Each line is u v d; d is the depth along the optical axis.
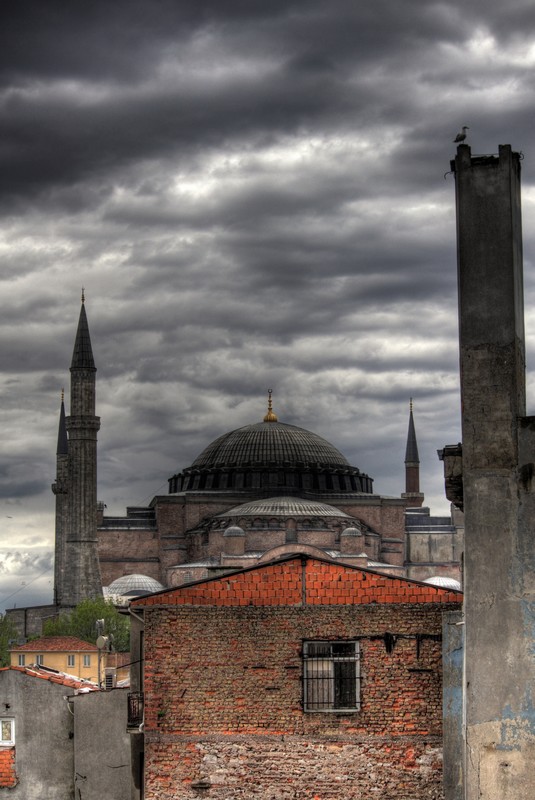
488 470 33.56
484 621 32.91
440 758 38.66
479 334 34.25
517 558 33.00
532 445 33.44
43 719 45.09
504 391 33.88
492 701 32.56
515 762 32.25
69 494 197.88
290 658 39.56
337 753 39.00
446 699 37.66
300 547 176.12
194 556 198.50
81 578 194.50
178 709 39.66
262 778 39.12
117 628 160.38
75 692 45.38
